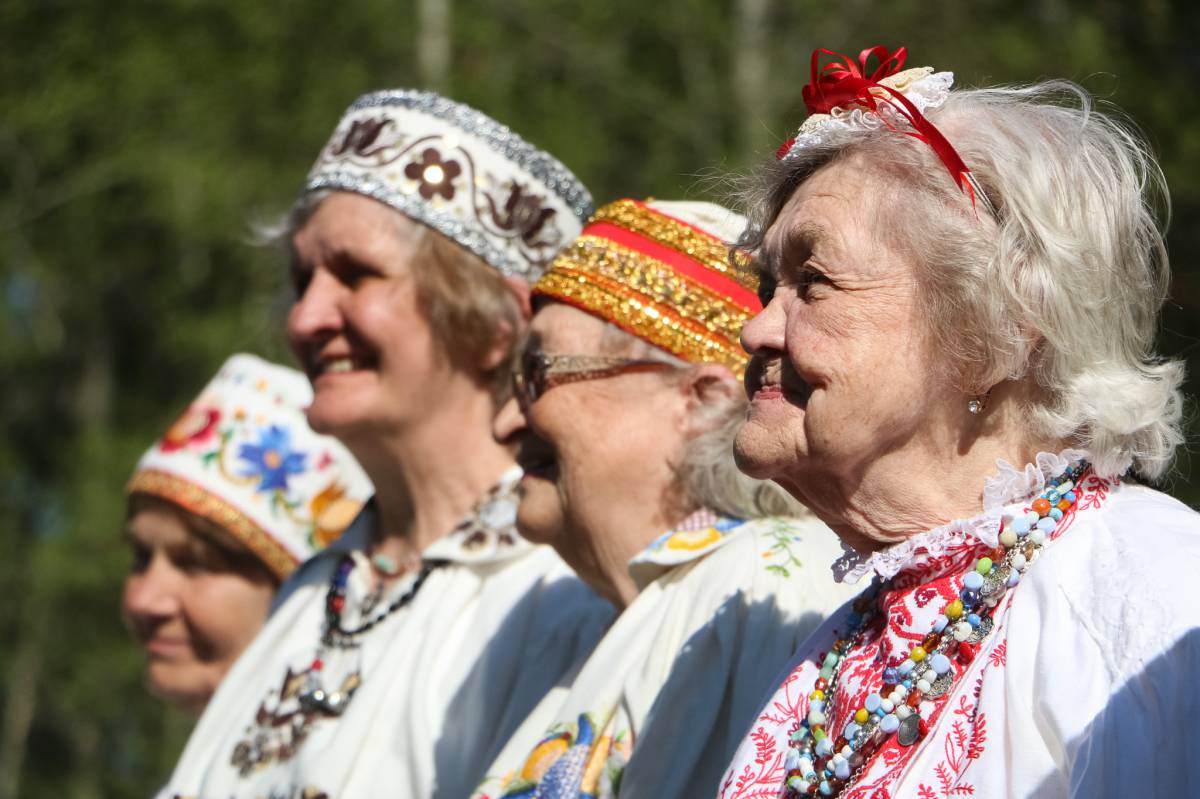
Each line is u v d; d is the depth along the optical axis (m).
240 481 6.25
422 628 4.68
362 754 4.48
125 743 18.45
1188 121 13.66
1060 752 2.36
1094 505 2.60
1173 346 11.30
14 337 19.55
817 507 2.83
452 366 4.89
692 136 16.39
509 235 4.98
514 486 4.83
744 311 3.91
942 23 15.31
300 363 5.07
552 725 3.69
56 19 19.17
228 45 18.91
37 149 18.95
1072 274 2.60
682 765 3.40
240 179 18.20
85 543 18.08
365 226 4.91
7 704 18.25
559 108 16.59
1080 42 14.03
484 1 17.45
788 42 16.42
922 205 2.66
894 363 2.66
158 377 19.61
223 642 6.29
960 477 2.69
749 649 3.47
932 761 2.52
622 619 3.75
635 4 17.17
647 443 3.85
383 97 5.14
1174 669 2.28
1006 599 2.59
